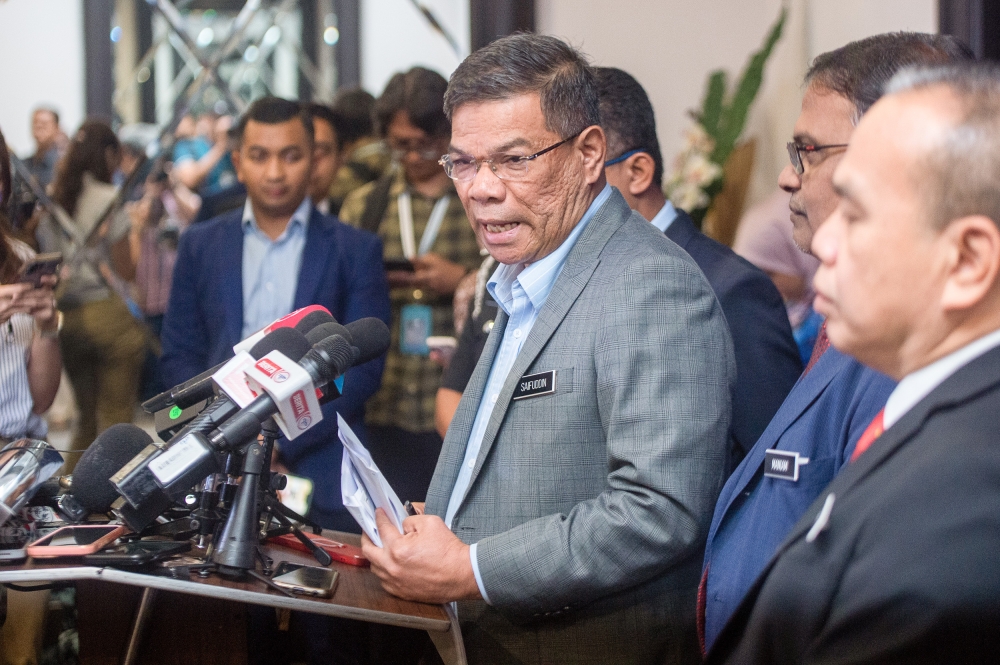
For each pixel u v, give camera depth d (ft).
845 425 4.07
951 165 2.58
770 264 10.38
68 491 5.37
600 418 4.82
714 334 4.85
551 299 5.03
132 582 4.05
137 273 14.78
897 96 2.76
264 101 9.12
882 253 2.69
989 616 2.41
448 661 4.45
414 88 10.73
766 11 13.91
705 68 13.94
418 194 11.14
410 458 10.40
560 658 4.87
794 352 6.20
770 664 3.05
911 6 10.89
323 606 4.28
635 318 4.74
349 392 8.53
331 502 8.25
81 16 19.24
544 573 4.52
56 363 7.72
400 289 10.51
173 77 18.85
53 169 16.25
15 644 6.75
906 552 2.56
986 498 2.48
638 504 4.51
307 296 8.91
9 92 19.44
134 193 15.42
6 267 7.68
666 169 14.07
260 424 4.40
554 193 5.06
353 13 19.60
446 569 4.57
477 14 13.53
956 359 2.76
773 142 14.05
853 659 2.67
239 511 4.49
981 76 2.66
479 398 5.48
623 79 6.96
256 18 18.97
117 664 4.82
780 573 3.01
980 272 2.59
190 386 5.13
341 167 13.23
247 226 9.27
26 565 4.18
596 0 13.71
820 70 4.73
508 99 4.94
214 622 4.92
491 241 5.17
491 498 4.98
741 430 5.97
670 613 4.91
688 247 6.75
